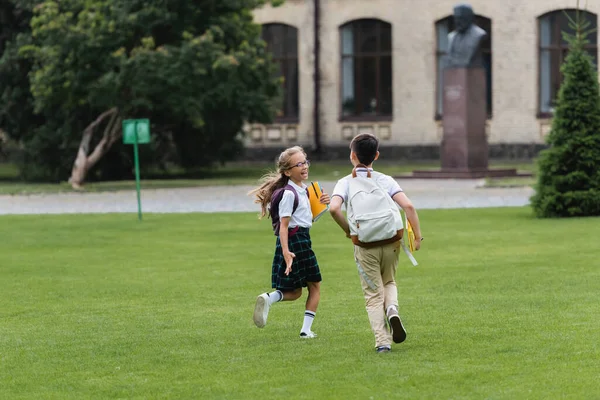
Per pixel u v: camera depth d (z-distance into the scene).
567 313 20.42
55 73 63.75
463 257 29.77
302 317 21.03
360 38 90.06
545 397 14.17
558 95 42.19
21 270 28.95
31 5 69.75
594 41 81.31
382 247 17.38
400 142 88.81
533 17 83.62
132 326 20.47
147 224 41.25
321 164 87.31
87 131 67.00
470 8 66.50
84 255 32.09
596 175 41.25
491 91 85.50
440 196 52.56
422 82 87.75
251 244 34.31
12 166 91.62
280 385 15.29
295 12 91.25
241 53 65.06
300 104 91.75
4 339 19.44
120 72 62.12
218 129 73.44
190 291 24.88
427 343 17.92
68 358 17.64
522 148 84.62
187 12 65.44
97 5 64.06
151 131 71.44
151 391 15.23
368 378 15.50
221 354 17.59
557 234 35.00
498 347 17.34
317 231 37.56
